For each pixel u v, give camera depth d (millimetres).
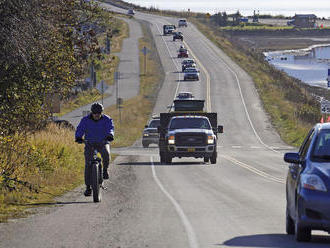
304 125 152625
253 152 102125
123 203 35594
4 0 40062
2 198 34812
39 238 23734
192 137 71250
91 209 32719
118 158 83125
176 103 87375
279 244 22281
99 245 22141
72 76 50812
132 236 24016
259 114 170250
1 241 23188
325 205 21594
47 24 45531
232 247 21641
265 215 30500
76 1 57938
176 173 59656
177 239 23328
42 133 66250
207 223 27625
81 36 57531
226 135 140500
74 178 49844
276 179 53688
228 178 54531
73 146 69125
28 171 44438
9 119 45969
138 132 140875
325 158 23297
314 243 22547
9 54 41344
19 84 45188
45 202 35812
